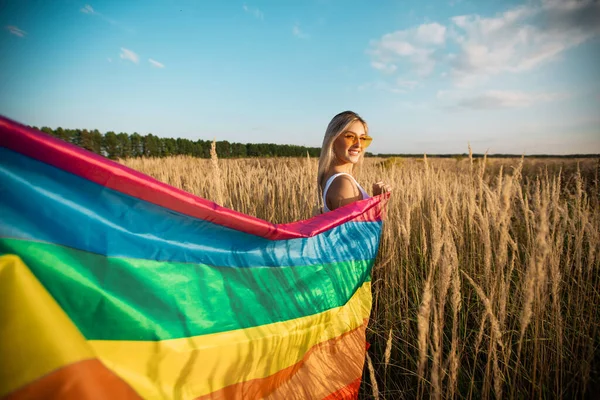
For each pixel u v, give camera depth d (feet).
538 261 3.95
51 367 1.99
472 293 8.20
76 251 3.04
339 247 6.61
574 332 6.28
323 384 5.32
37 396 1.91
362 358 6.31
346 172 8.25
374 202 7.92
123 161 53.16
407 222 7.89
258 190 16.93
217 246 4.49
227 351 4.00
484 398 4.91
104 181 3.25
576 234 7.06
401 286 8.25
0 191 2.69
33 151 2.80
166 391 3.38
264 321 4.64
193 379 3.65
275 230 5.08
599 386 5.43
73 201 3.12
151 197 3.61
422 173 17.80
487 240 5.76
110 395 2.16
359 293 7.57
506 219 5.09
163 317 3.56
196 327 3.82
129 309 3.28
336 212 6.91
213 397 3.80
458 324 7.18
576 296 7.20
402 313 8.40
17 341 2.01
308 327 5.33
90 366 2.15
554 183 7.36
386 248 9.76
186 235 4.11
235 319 4.27
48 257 2.82
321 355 5.71
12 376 1.93
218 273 4.35
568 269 7.32
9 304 2.11
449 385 4.33
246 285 4.66
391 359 7.23
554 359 6.12
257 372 4.36
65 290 2.90
